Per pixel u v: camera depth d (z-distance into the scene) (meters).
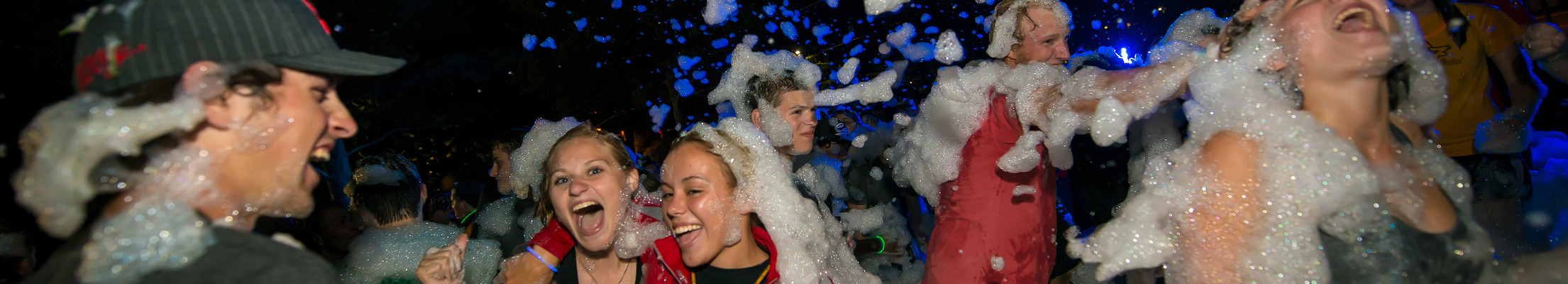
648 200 2.31
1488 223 2.58
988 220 2.56
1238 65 1.47
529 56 11.90
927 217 3.60
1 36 5.81
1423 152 1.57
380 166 2.85
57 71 6.02
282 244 1.14
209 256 1.04
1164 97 1.82
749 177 2.04
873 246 3.46
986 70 2.59
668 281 2.13
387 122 12.01
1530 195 2.71
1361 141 1.46
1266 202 1.37
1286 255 1.35
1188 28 2.59
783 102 2.73
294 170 1.23
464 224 3.95
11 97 5.84
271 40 1.17
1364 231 1.38
